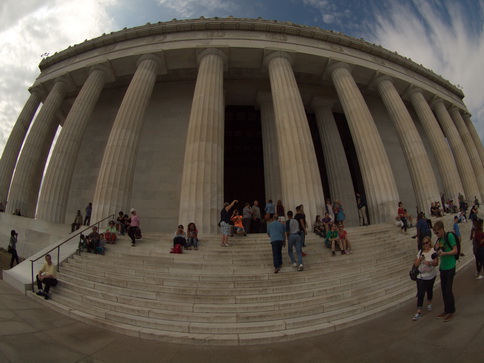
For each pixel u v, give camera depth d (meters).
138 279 8.22
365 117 19.17
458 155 25.41
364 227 14.61
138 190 20.70
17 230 17.02
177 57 21.36
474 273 8.63
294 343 5.18
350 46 23.14
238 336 5.41
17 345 4.40
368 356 4.28
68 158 18.70
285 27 21.38
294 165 15.55
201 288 7.53
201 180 14.52
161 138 22.62
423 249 5.84
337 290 7.59
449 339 4.36
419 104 24.83
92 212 15.48
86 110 20.33
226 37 20.92
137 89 19.17
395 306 6.74
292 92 18.22
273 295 7.00
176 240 10.62
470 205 23.06
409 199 24.86
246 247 10.95
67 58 24.25
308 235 12.77
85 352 4.62
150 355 4.69
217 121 16.89
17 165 20.42
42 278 7.93
